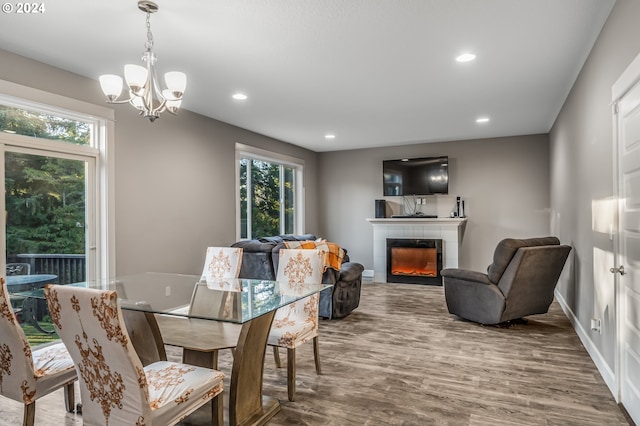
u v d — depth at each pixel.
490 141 6.70
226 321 1.97
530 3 2.39
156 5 2.38
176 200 4.61
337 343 3.66
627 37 2.20
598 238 2.98
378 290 6.27
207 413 2.41
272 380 2.84
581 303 3.67
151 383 1.75
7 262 3.16
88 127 3.76
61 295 1.54
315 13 2.49
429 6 2.42
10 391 1.92
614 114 2.47
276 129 5.88
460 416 2.32
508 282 3.92
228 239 5.47
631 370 2.26
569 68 3.46
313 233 7.82
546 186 6.36
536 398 2.53
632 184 2.21
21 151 3.23
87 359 1.60
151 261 4.26
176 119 4.62
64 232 3.54
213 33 2.76
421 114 5.02
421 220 6.81
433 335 3.88
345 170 7.77
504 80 3.77
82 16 2.51
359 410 2.40
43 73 3.27
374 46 2.99
